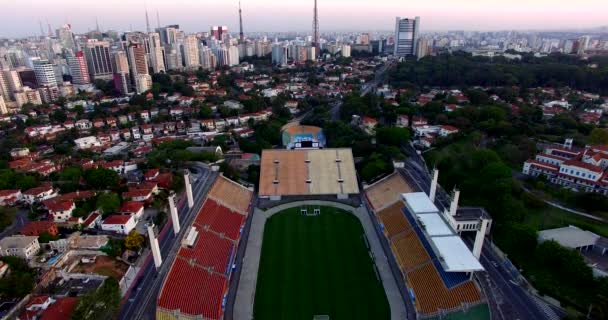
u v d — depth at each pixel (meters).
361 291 104.12
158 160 186.50
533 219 124.25
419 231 121.50
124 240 119.25
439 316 90.88
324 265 115.88
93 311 84.75
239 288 106.25
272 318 95.06
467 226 123.25
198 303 95.94
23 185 156.75
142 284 102.44
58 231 129.25
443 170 161.50
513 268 105.25
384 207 144.25
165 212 138.38
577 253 97.88
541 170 154.62
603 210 123.94
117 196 142.38
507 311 90.38
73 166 180.75
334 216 145.75
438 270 102.94
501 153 175.12
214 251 117.44
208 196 145.50
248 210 151.12
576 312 87.88
